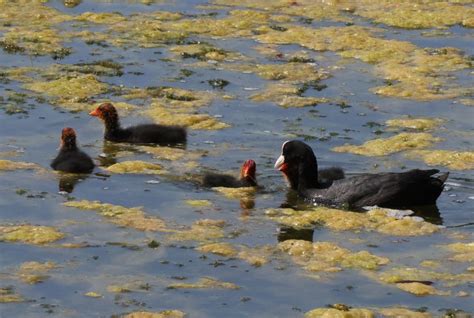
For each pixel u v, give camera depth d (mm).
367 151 19703
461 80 24047
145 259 14703
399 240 15727
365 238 15781
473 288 14023
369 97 22812
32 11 29141
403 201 17156
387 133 20641
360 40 26875
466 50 26391
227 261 14727
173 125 20500
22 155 18938
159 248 15062
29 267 14344
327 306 13430
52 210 16406
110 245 15125
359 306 13445
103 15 28781
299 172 17688
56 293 13594
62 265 14422
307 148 17672
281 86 23344
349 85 23594
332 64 25125
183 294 13656
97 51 25500
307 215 16609
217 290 13797
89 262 14547
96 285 13852
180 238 15469
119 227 15805
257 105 22109
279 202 17297
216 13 29453
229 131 20609
